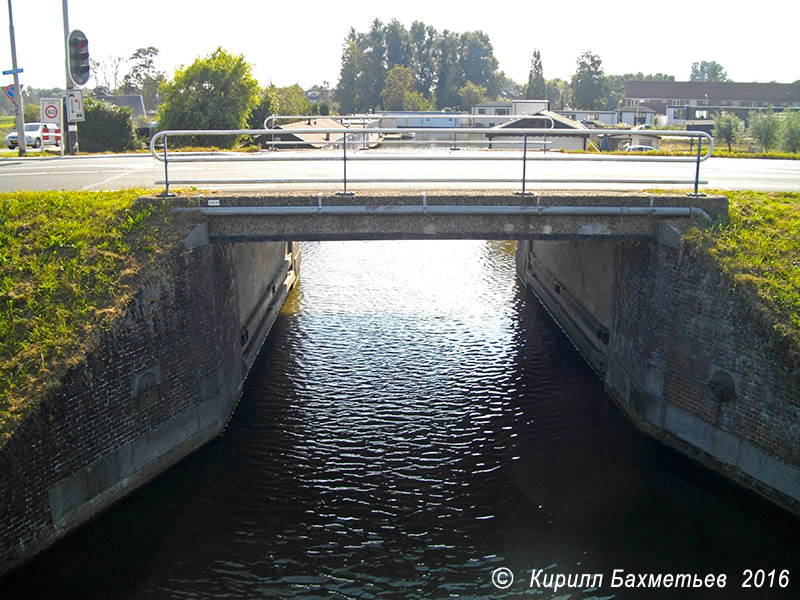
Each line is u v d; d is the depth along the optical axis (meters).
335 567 9.41
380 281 24.75
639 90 90.38
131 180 15.74
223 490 11.07
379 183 13.99
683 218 11.97
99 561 9.33
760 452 10.20
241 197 11.64
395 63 110.38
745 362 10.29
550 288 21.23
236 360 14.09
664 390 12.11
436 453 12.27
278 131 11.40
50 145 31.64
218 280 12.50
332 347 17.44
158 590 8.91
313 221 11.83
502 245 32.66
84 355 9.41
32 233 11.19
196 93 35.84
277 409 13.87
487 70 117.25
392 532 10.16
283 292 21.22
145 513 10.39
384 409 13.96
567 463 11.89
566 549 9.74
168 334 11.05
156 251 10.94
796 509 9.73
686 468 11.55
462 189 12.43
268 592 8.95
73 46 20.23
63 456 9.22
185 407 11.66
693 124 58.66
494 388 15.00
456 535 10.08
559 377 15.59
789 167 20.16
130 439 10.44
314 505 10.77
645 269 12.45
